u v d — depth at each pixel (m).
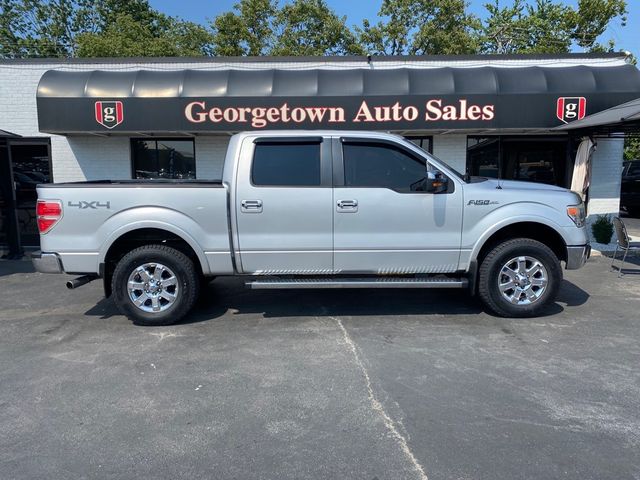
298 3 26.80
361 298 6.61
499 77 9.44
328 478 2.73
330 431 3.22
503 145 10.91
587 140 9.21
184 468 2.84
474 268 5.50
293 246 5.41
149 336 5.16
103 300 6.76
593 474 2.73
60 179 10.81
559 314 5.78
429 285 5.43
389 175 5.46
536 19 27.44
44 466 2.87
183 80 9.49
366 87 9.39
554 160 10.97
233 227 5.38
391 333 5.15
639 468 2.78
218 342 4.94
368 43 26.98
